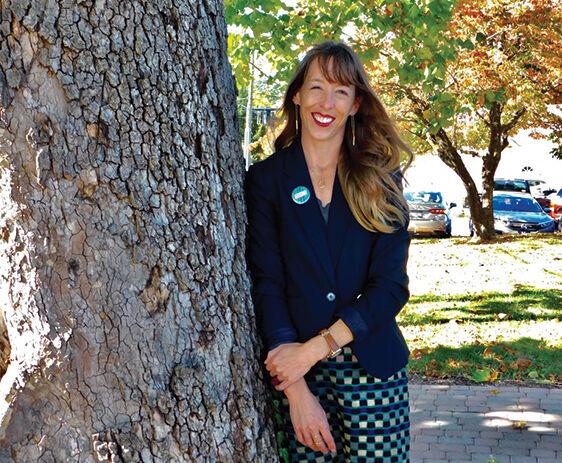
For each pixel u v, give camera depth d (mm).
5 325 2230
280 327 2504
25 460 2088
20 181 2021
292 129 2893
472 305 10438
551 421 5664
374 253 2605
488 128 20578
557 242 19234
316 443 2520
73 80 1991
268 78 6512
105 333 2076
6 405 2102
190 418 2184
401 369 2633
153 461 2129
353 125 2754
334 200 2621
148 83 2088
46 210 2027
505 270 14273
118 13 2031
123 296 2084
